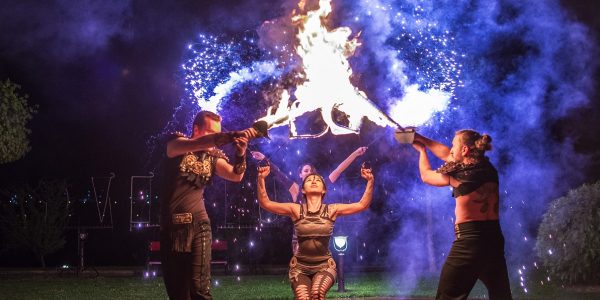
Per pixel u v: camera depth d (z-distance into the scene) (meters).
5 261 17.91
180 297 5.27
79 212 18.14
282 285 11.99
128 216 18.06
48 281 13.20
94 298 10.15
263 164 6.19
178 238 5.24
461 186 5.11
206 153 5.45
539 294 9.89
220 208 16.14
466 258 4.99
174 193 5.30
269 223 15.96
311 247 5.89
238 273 15.17
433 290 10.77
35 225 15.96
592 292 10.11
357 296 9.90
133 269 15.31
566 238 10.70
